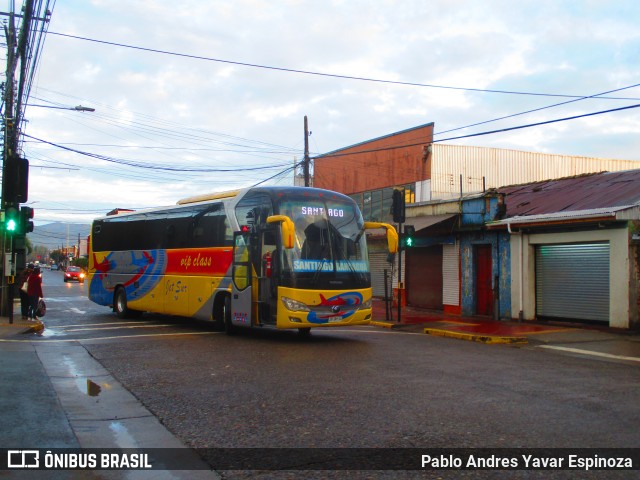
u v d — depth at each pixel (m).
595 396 7.82
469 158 29.23
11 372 9.38
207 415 6.80
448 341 14.35
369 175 32.34
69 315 21.03
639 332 15.18
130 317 19.72
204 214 16.02
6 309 19.34
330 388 8.17
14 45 18.67
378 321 18.48
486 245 20.14
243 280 14.00
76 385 8.57
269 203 13.45
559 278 17.62
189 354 11.38
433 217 21.77
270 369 9.69
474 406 7.17
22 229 16.59
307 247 13.12
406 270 23.83
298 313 12.72
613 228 15.76
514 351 12.65
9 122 18.31
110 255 20.72
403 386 8.34
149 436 6.06
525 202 20.19
